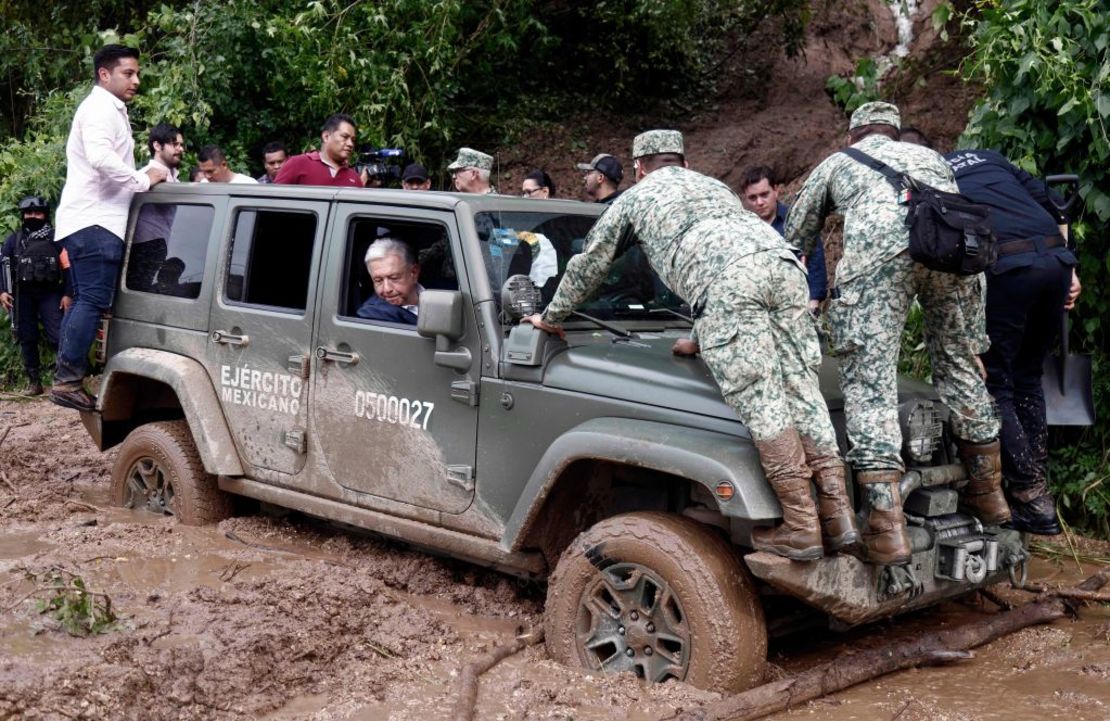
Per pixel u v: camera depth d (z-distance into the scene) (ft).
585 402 14.74
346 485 17.31
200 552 17.98
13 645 13.28
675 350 15.29
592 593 14.35
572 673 14.03
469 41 39.27
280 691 13.46
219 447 18.74
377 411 16.80
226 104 38.42
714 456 13.26
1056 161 20.61
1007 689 14.12
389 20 37.60
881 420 13.92
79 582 14.14
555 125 42.42
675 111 43.91
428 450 16.24
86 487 23.52
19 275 33.22
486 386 15.60
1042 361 18.07
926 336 15.43
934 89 36.70
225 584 16.39
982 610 17.44
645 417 14.29
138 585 16.26
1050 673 14.66
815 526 12.83
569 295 14.76
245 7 37.40
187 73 36.32
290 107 38.78
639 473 15.28
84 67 42.60
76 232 20.63
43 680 12.27
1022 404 18.17
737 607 13.38
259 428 18.45
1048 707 13.50
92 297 20.75
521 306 15.26
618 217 14.48
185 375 19.12
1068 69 19.53
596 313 16.71
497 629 15.83
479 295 15.72
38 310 34.04
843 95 28.09
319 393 17.54
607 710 12.92
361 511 17.11
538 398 15.14
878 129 15.94
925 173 14.84
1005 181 17.28
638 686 13.46
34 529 19.65
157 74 37.27
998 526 15.53
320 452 17.60
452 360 15.78
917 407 14.55
